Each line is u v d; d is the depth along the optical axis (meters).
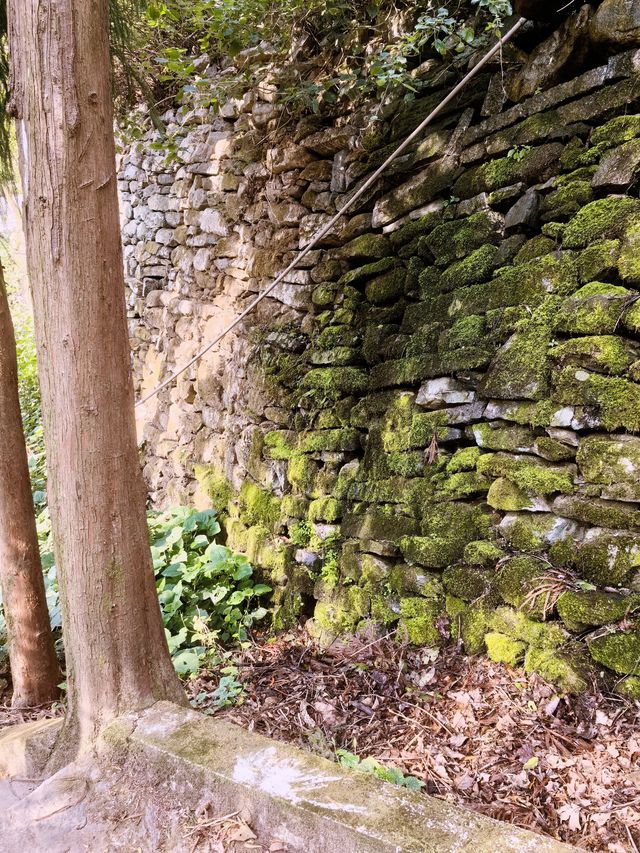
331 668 3.00
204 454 4.72
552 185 2.62
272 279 4.24
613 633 2.13
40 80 1.95
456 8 3.16
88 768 2.04
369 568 3.16
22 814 1.96
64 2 1.93
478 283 2.88
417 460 3.02
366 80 3.49
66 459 2.13
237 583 3.86
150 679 2.26
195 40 4.78
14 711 3.21
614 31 2.38
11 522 3.17
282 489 3.93
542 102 2.68
